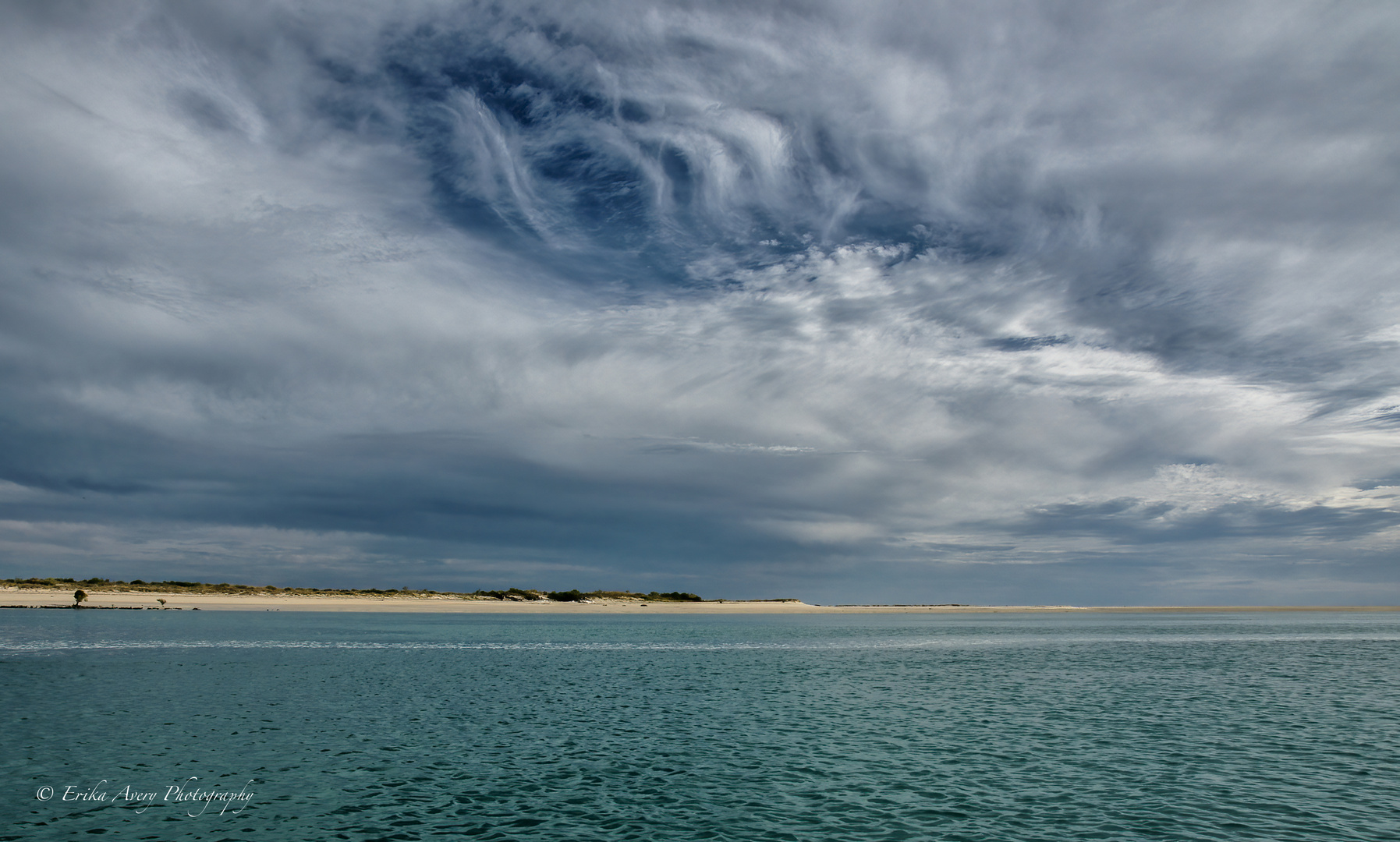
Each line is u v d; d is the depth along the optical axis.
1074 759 28.89
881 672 57.31
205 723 33.69
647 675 53.16
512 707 39.06
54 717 34.44
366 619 110.56
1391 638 104.12
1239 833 20.81
